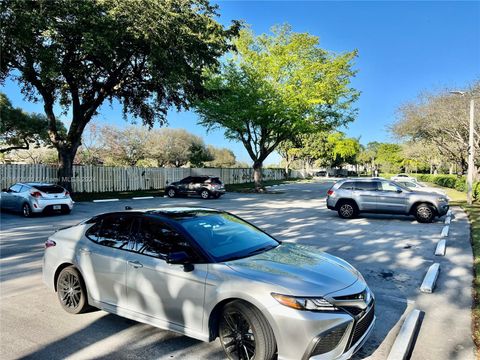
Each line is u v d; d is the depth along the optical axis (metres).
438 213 14.08
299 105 27.25
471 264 7.95
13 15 15.77
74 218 14.58
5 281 6.48
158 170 31.92
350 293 3.66
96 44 16.81
